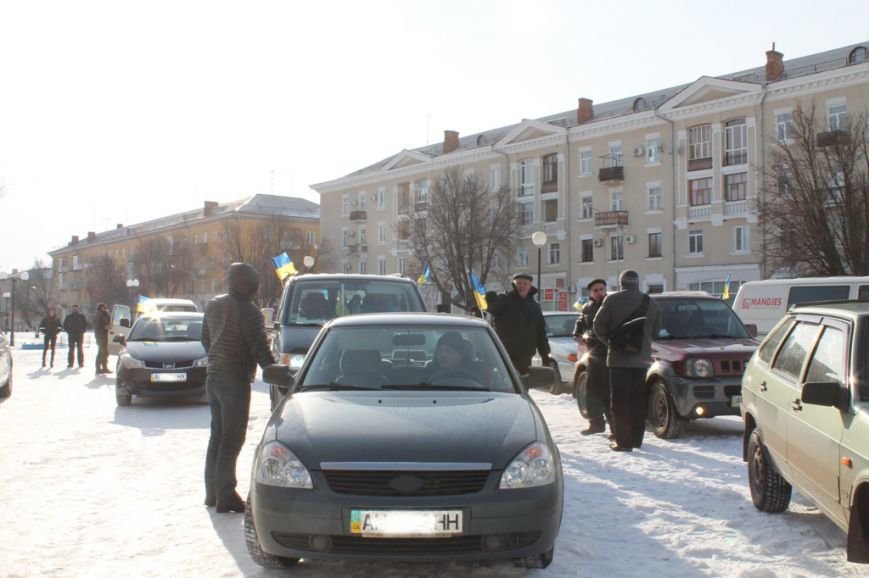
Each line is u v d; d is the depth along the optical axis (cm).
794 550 538
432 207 5734
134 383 1402
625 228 5156
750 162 4525
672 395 984
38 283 11306
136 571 502
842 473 462
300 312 1124
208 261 8869
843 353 498
